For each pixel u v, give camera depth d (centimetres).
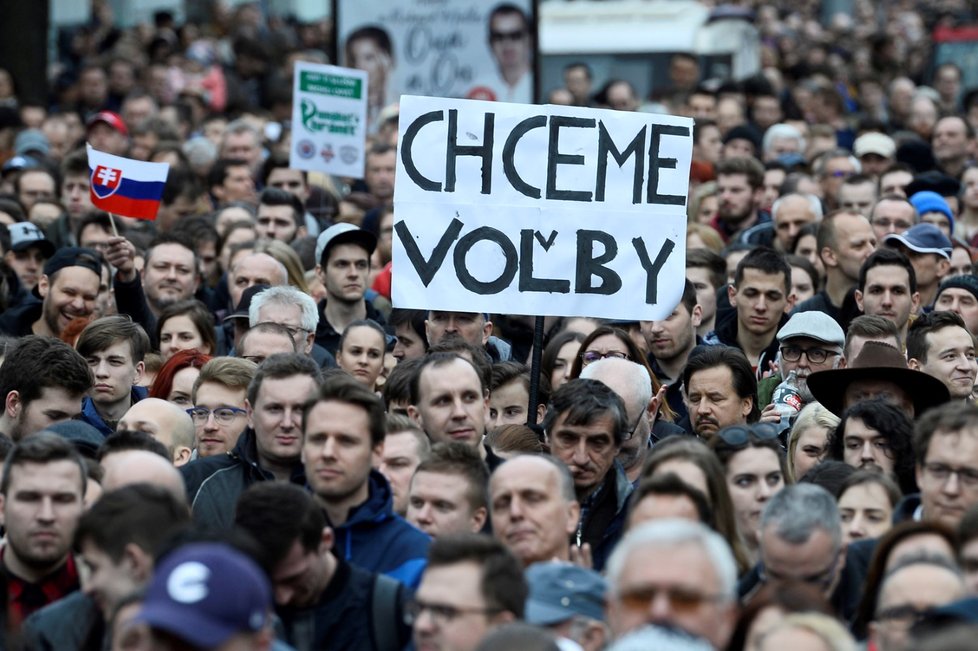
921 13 10788
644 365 2638
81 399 2458
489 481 2002
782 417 2648
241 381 2458
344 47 4838
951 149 4916
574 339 2777
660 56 7425
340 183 5109
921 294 3353
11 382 2392
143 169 3150
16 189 4262
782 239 3784
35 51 5981
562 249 2520
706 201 4266
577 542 2184
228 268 3438
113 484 1850
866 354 2505
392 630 1770
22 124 5216
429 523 1991
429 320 2861
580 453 2161
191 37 7525
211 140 5378
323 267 3197
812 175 4688
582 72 6397
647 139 2528
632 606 1373
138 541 1644
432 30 4816
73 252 3094
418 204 2520
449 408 2242
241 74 6762
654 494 1809
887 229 3647
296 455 2150
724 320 3297
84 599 1731
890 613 1588
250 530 1716
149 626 1270
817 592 1579
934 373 2672
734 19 7444
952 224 3841
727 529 1920
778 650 1435
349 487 1936
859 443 2220
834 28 10038
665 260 2528
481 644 1388
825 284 3569
